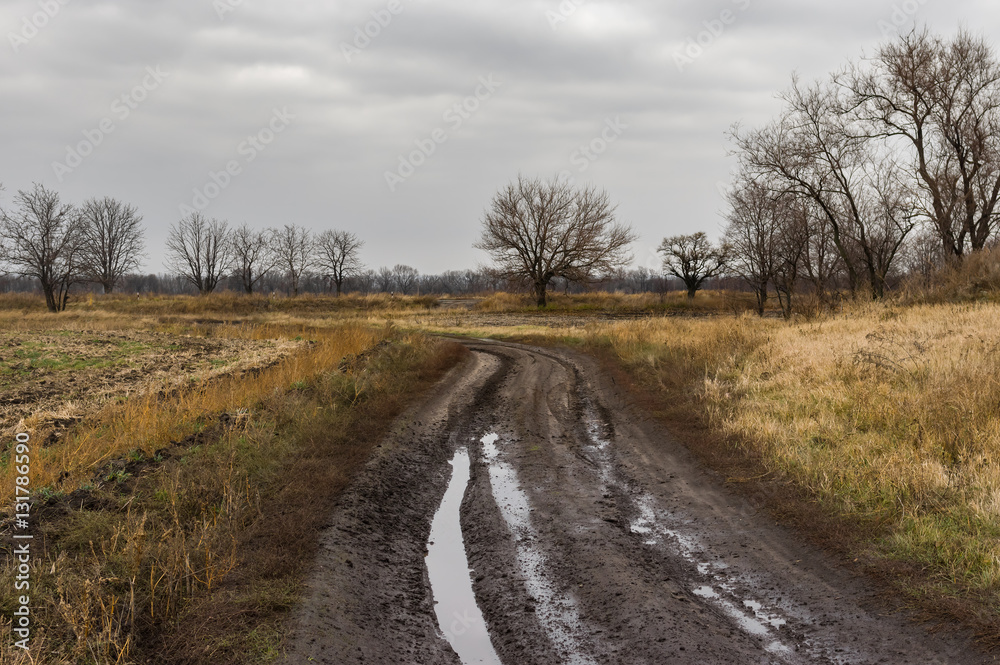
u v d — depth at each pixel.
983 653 4.48
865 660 4.70
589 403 14.57
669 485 8.80
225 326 30.02
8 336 24.41
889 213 26.34
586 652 5.09
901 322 16.56
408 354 20.11
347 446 9.73
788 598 5.70
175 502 6.48
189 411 9.77
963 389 9.08
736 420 10.48
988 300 19.34
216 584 5.33
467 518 8.22
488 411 14.05
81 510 6.15
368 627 5.30
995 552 5.58
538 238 58.78
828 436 8.91
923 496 6.71
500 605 5.96
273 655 4.50
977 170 23.78
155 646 4.51
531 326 39.41
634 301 61.03
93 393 12.57
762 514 7.41
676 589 5.99
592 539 7.15
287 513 6.94
